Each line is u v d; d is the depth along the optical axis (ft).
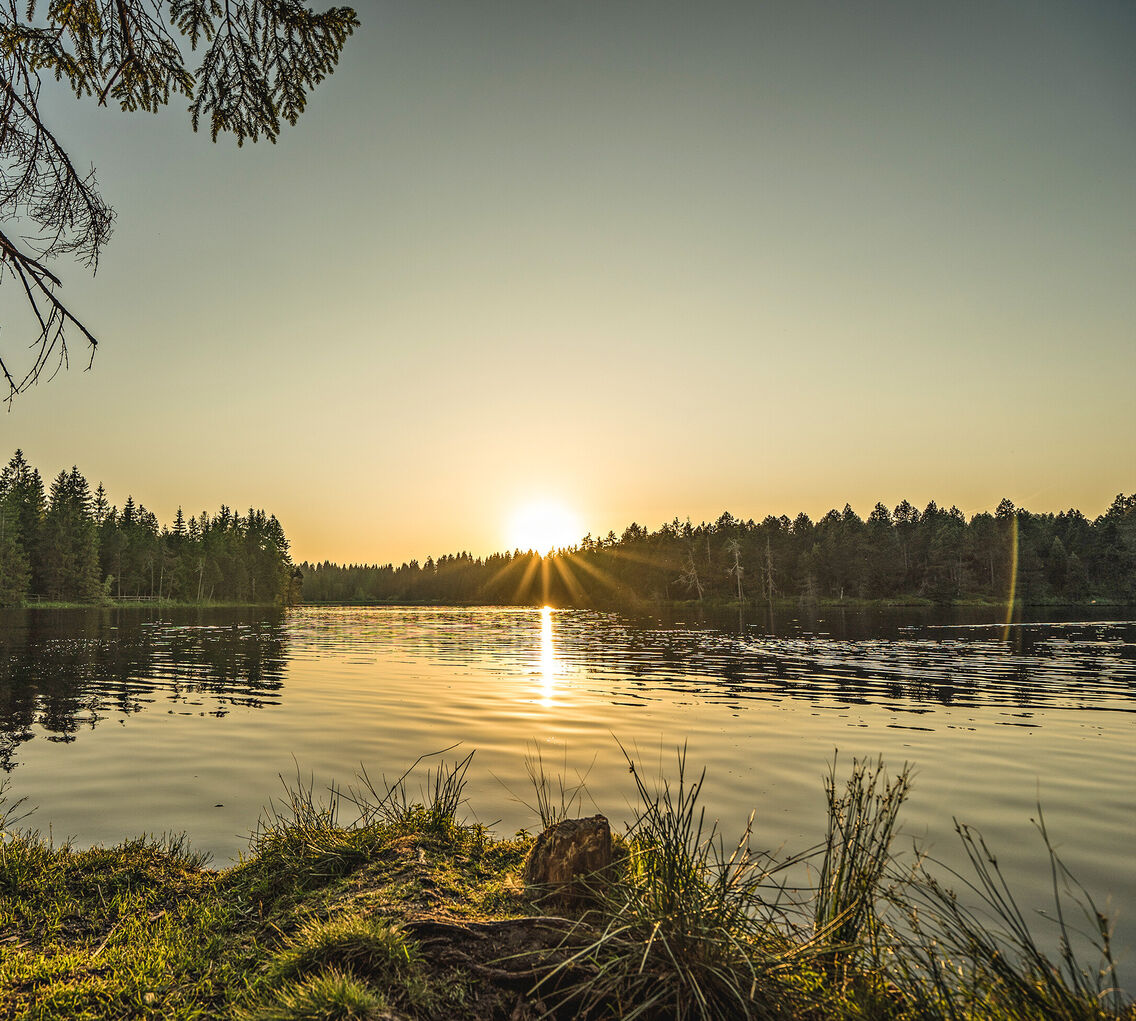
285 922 16.63
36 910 18.03
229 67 17.31
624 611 374.84
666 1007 12.05
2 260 16.72
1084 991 11.64
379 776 34.94
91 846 24.41
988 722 49.44
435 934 14.16
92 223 17.48
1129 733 45.37
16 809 29.22
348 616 324.60
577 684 73.05
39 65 16.74
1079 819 28.19
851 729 47.16
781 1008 12.17
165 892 19.26
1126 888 21.33
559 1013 12.16
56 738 44.86
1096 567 346.13
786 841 24.93
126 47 16.83
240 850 23.97
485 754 39.81
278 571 494.59
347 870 19.27
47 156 16.92
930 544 361.10
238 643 134.00
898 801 15.90
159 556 416.87
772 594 376.48
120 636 144.77
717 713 53.78
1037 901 20.27
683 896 13.99
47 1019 13.02
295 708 57.52
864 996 12.19
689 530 417.90
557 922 14.40
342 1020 11.57
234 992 13.78
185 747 41.96
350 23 16.99
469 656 108.88
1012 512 406.41
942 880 21.61
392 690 68.95
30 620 200.85
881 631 154.61
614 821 27.20
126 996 13.94
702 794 31.24
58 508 350.84
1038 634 140.36
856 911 14.06
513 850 20.08
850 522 416.46
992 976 12.38
